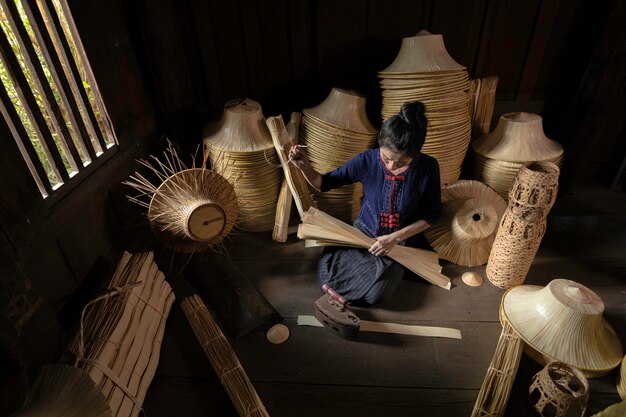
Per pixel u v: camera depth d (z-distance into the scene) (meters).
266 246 2.62
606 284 2.27
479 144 2.64
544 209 1.92
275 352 1.91
